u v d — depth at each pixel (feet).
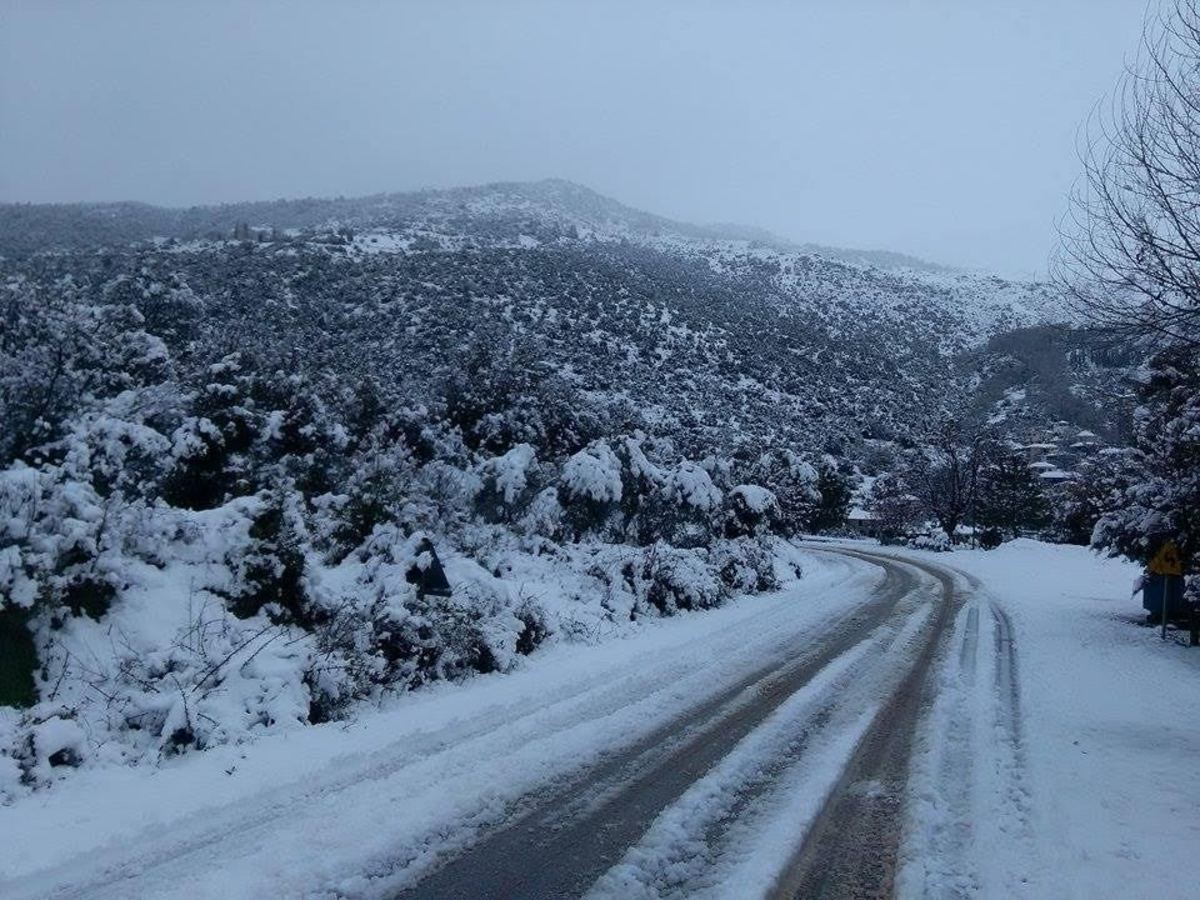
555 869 15.29
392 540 40.55
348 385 64.80
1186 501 47.39
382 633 29.48
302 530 31.58
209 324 75.25
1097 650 43.80
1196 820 18.80
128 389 43.88
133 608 25.46
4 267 47.75
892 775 21.38
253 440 46.57
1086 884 15.24
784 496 121.49
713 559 64.80
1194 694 33.76
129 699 22.30
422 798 18.57
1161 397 50.24
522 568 51.24
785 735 24.71
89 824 16.81
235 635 26.30
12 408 36.60
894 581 80.53
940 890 14.87
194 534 29.35
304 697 24.99
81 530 24.58
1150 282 28.19
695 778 20.49
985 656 39.93
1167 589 48.80
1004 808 19.17
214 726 22.33
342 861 15.19
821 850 16.67
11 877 14.47
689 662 35.99
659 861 15.72
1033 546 141.18
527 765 21.13
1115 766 22.93
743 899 14.28
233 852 15.57
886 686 32.24
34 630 22.85
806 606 58.39
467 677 31.60
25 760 18.88
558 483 64.18
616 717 26.17
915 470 182.50
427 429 66.49
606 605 47.65
